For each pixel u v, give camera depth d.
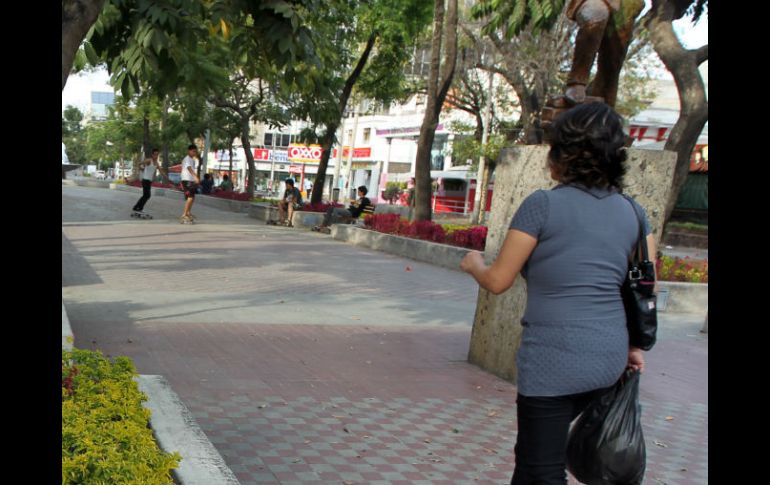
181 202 29.23
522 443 2.57
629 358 2.70
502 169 6.19
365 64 23.75
